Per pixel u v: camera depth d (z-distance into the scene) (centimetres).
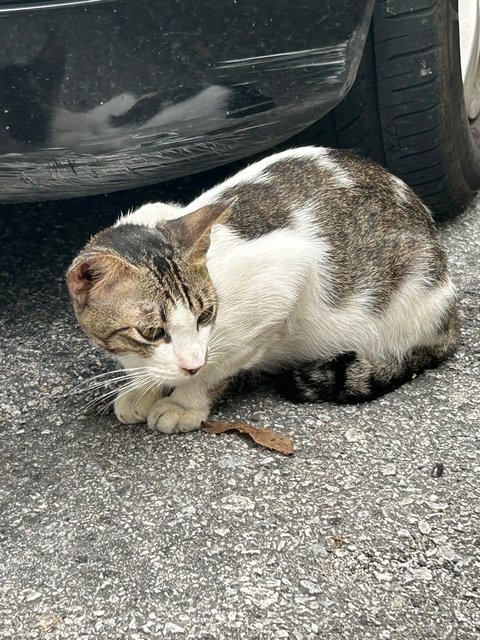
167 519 60
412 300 73
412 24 86
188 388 68
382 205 73
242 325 67
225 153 73
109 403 71
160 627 53
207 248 63
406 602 54
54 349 79
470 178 100
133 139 67
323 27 68
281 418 69
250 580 55
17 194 74
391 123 90
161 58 64
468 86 104
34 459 66
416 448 66
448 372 75
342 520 60
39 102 63
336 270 71
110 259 58
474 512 60
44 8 60
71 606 54
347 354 73
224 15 64
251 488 62
